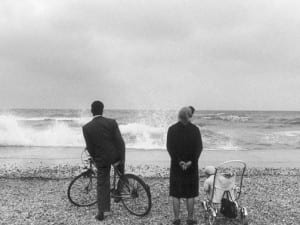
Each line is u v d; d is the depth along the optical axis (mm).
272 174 10578
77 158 13586
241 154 15367
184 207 6871
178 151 5590
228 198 5750
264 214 6438
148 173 10555
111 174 10031
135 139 20719
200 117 60875
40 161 12812
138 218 6172
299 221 6055
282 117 67375
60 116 64188
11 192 7988
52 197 7543
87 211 6555
